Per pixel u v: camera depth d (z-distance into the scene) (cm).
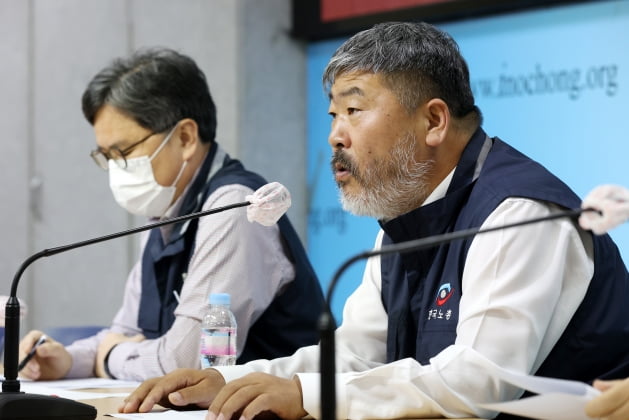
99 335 490
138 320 460
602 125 670
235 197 426
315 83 832
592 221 217
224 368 296
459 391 257
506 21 714
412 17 750
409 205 324
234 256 418
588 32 677
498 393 258
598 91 671
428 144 318
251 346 432
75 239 899
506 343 268
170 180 450
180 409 287
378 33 324
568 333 290
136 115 445
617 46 664
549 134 693
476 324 272
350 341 346
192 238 443
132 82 446
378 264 356
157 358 413
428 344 304
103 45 888
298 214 820
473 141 324
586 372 294
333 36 816
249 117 804
